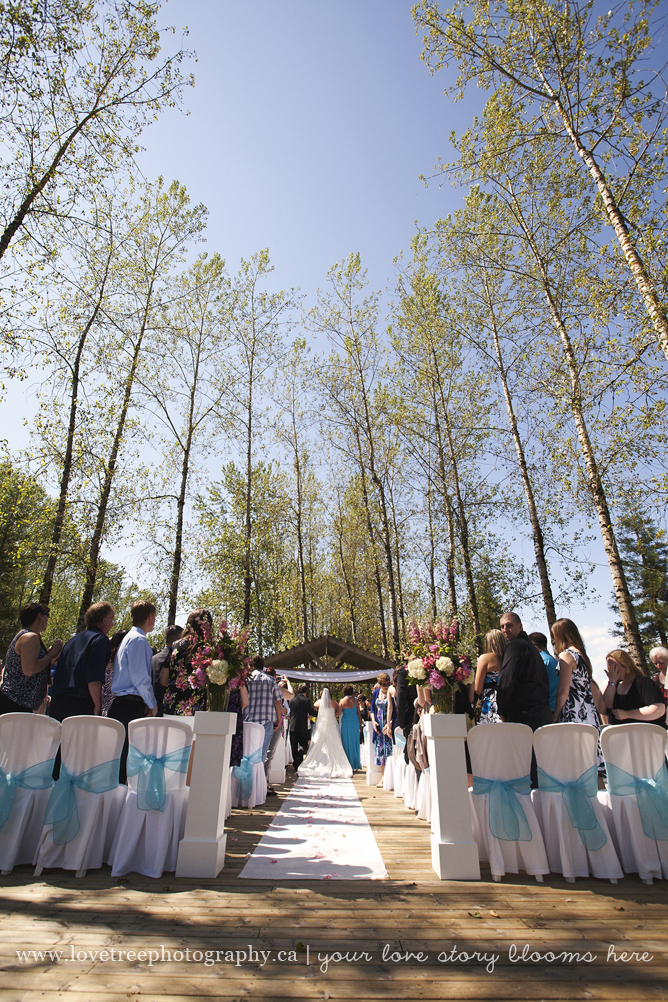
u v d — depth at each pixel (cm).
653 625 2431
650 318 803
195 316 1817
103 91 980
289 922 268
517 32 875
